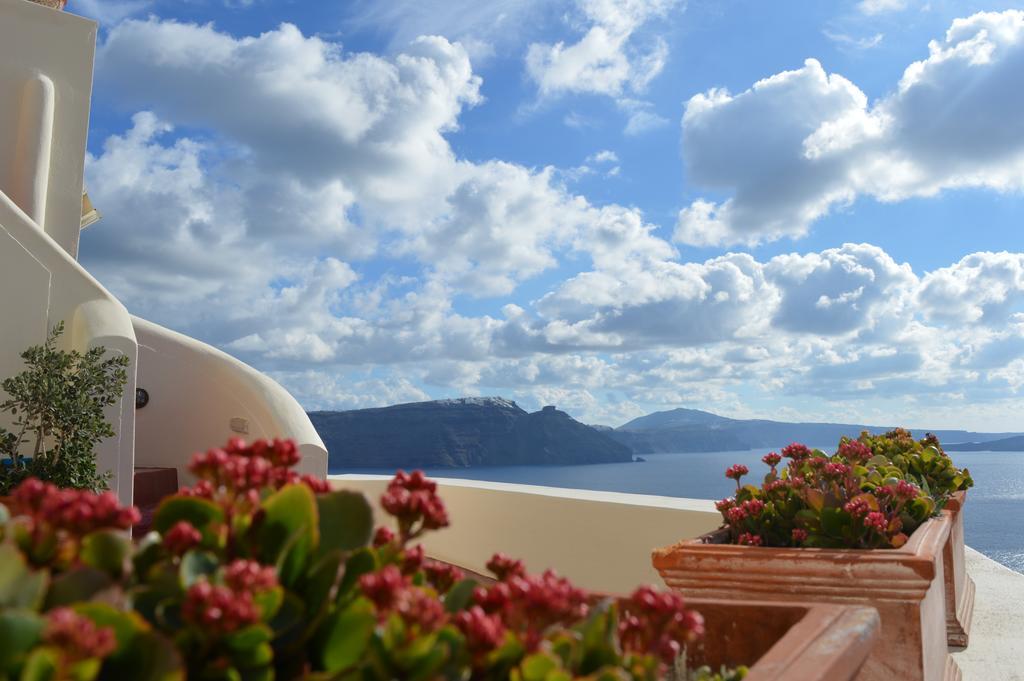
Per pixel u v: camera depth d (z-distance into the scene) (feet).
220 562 2.98
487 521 21.88
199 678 2.62
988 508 346.95
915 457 16.25
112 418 22.75
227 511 3.11
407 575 3.58
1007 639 14.16
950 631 13.88
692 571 8.96
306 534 3.08
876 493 10.96
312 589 3.01
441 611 2.74
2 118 29.86
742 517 10.79
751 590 8.75
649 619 3.35
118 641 2.30
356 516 3.39
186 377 31.19
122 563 2.74
